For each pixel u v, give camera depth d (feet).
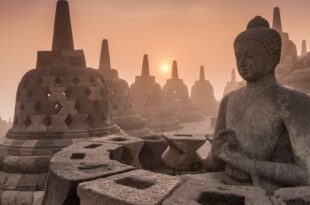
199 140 17.90
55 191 10.71
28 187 23.86
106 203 8.30
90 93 29.04
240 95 12.61
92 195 8.71
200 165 18.06
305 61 44.04
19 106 28.32
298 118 10.59
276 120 11.02
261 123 11.31
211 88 110.63
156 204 7.76
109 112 31.73
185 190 8.71
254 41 11.50
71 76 28.50
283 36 57.52
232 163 11.39
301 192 8.39
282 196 8.16
